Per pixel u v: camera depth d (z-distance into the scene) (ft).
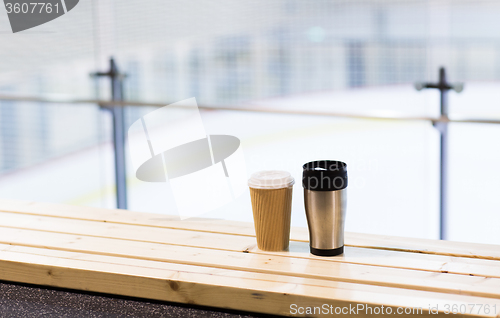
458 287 2.96
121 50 9.89
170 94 9.72
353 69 8.56
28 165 10.82
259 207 3.46
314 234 3.43
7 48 10.39
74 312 3.22
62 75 10.27
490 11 7.64
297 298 2.97
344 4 8.41
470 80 7.96
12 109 10.66
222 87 9.41
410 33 8.15
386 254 3.46
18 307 3.29
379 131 8.61
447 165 8.34
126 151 10.21
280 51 8.93
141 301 3.31
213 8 9.17
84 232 3.96
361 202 8.94
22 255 3.59
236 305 3.10
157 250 3.60
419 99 8.30
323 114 8.85
